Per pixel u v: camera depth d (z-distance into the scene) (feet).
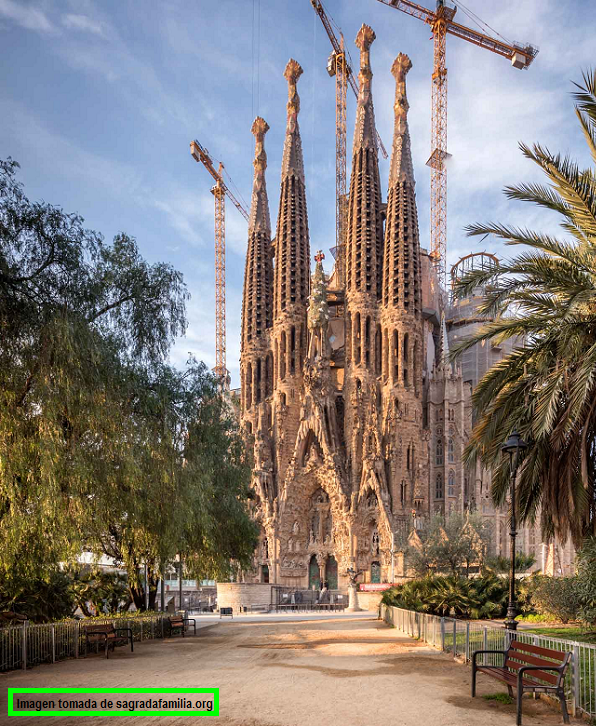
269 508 399.65
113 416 95.25
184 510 109.50
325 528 397.39
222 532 157.58
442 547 197.77
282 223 451.12
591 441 83.56
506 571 202.28
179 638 125.29
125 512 102.94
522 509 92.79
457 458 384.88
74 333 87.20
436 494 389.60
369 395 395.96
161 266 112.47
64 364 86.43
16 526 80.84
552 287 82.53
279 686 60.34
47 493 80.64
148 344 108.58
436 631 93.86
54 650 84.12
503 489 90.38
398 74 430.20
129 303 106.83
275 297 444.55
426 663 76.23
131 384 100.78
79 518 90.27
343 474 390.01
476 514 215.51
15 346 84.07
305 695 55.83
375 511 371.76
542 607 128.16
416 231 412.98
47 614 103.24
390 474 375.04
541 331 84.02
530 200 83.05
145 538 111.65
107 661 83.35
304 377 410.11
